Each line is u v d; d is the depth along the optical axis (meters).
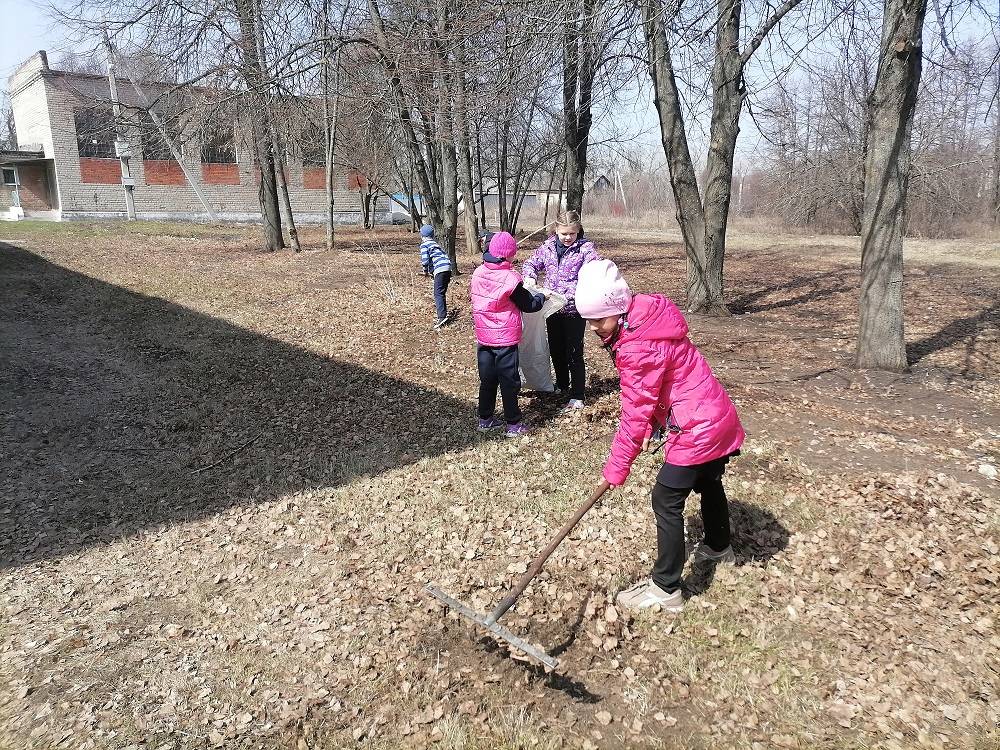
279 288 13.44
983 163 27.48
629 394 3.18
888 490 4.70
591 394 6.84
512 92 8.47
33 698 3.10
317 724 2.91
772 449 5.37
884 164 6.99
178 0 13.49
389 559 4.12
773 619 3.46
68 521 4.75
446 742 2.78
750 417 6.17
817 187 30.80
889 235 7.15
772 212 35.47
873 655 3.19
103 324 10.30
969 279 15.41
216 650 3.40
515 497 4.78
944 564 3.85
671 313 3.19
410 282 14.02
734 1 6.97
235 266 16.77
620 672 3.16
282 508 4.80
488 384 5.82
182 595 3.87
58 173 28.47
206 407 6.94
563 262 6.08
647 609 3.54
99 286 13.07
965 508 4.45
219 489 5.17
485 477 5.13
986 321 10.21
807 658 3.19
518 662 3.23
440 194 18.45
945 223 29.42
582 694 3.04
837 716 2.86
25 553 4.35
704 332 9.80
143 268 15.79
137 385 7.69
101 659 3.35
